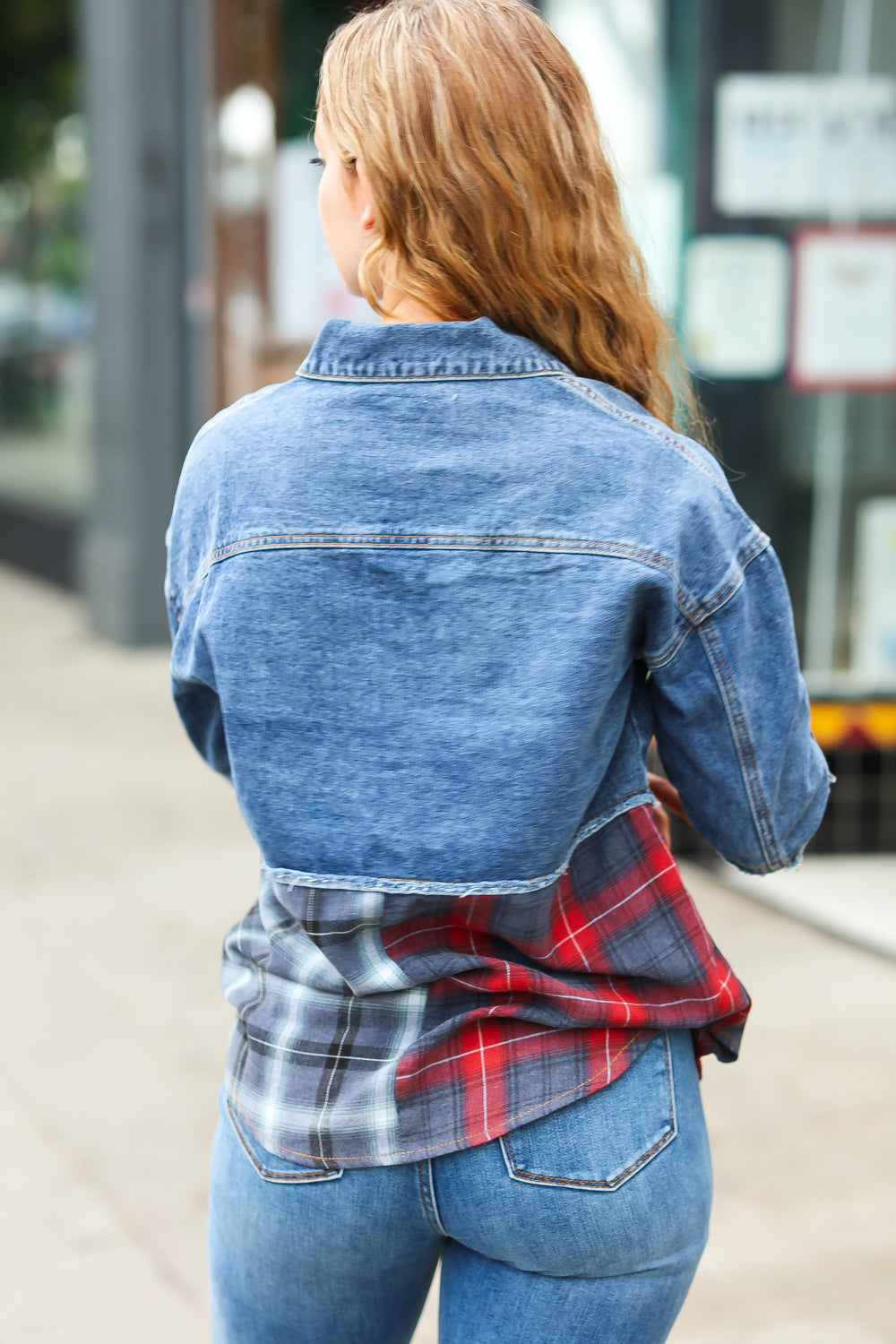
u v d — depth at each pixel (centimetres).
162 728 612
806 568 450
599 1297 112
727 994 118
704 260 426
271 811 111
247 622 110
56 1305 238
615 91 427
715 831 121
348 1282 115
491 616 107
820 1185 271
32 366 935
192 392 723
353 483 109
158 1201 269
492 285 114
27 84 880
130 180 691
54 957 380
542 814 107
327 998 113
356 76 113
